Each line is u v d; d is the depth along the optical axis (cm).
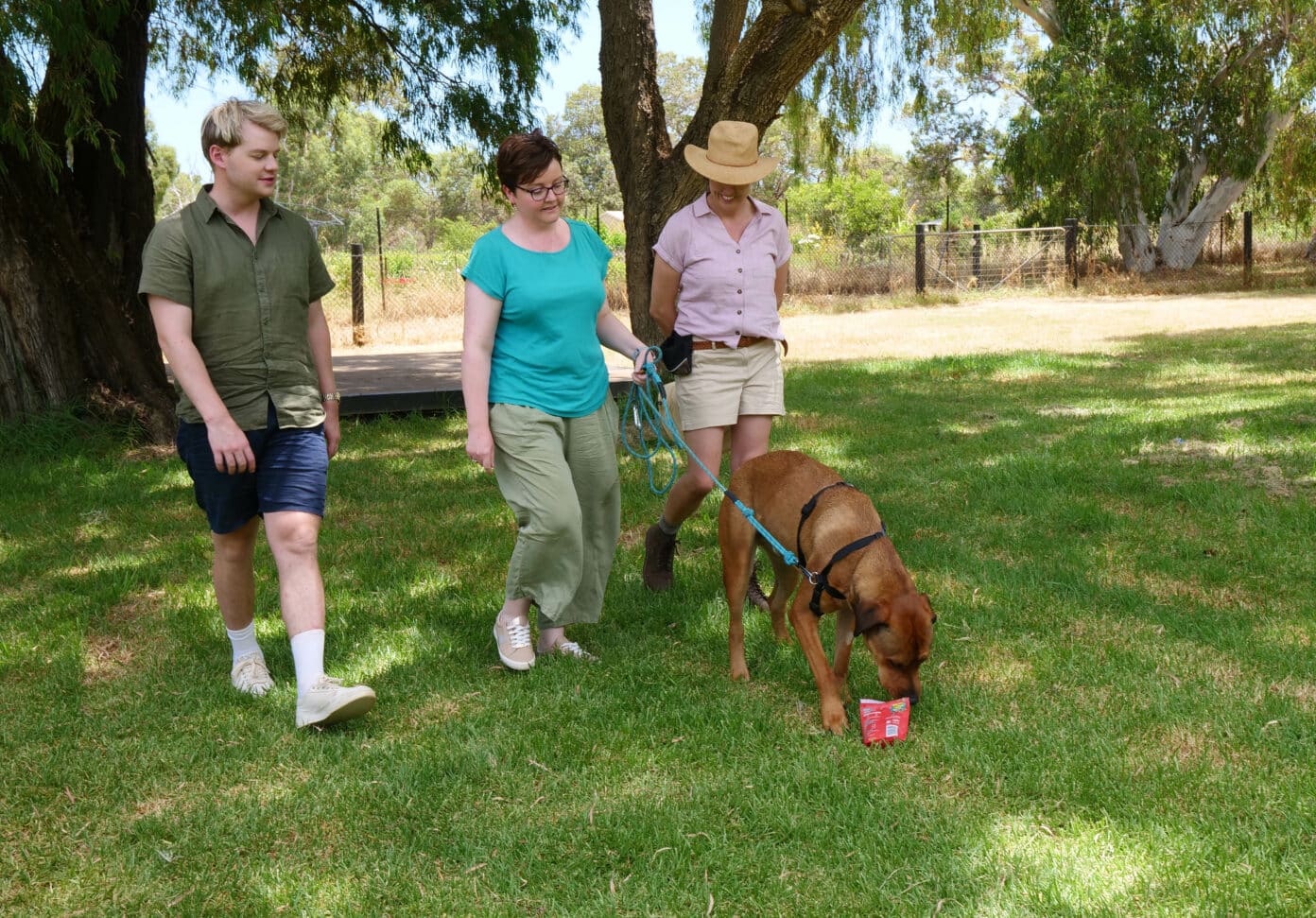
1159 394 938
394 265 2264
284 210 357
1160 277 2542
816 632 354
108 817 301
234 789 314
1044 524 562
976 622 427
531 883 268
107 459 795
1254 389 934
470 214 6594
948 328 1678
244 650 388
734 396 451
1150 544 520
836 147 1458
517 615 397
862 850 275
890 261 2497
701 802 301
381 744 339
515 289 372
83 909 260
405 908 258
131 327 876
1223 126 2483
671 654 411
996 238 2573
